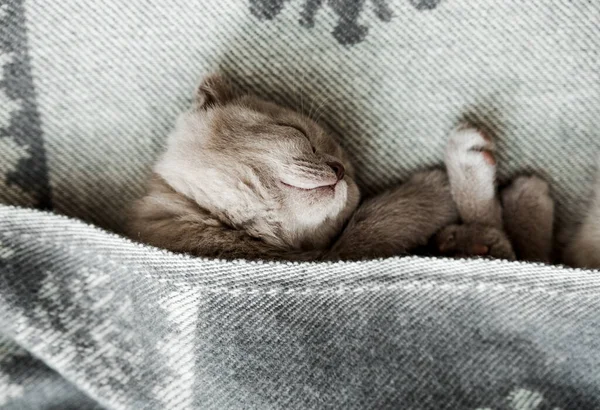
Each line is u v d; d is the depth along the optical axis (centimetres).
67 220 24
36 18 26
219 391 23
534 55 26
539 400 23
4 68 26
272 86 27
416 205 27
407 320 23
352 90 27
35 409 26
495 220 27
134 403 23
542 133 27
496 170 27
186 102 28
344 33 27
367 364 23
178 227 26
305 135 26
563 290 23
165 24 27
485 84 27
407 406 23
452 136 27
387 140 28
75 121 27
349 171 28
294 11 26
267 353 23
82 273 24
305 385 23
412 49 27
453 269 23
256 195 25
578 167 27
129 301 23
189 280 23
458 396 23
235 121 26
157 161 27
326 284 23
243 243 25
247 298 23
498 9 26
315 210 25
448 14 26
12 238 24
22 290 24
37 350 24
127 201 28
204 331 23
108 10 26
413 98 27
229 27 27
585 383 23
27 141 27
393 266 23
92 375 24
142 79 27
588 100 26
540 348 23
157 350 23
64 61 27
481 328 23
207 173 26
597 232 26
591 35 26
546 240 27
